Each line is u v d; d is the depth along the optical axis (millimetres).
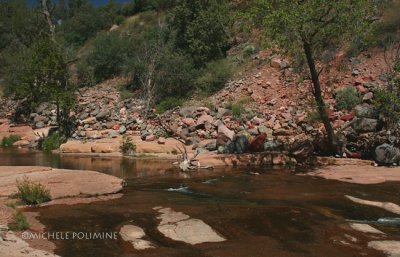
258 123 19422
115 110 25078
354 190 11500
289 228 8367
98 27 44250
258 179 13250
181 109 22719
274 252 7180
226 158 15992
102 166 16219
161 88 25906
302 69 20406
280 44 14281
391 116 15570
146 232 8055
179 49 27766
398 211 9633
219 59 27125
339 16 14023
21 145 23453
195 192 11555
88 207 9695
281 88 22125
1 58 40312
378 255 7090
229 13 28094
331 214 9328
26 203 9797
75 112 25703
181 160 16781
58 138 22422
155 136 20250
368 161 14891
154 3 42375
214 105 22516
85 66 32875
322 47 15648
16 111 29391
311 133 17625
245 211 9422
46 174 11914
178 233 8023
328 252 7207
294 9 13516
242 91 23219
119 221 8664
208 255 7027
